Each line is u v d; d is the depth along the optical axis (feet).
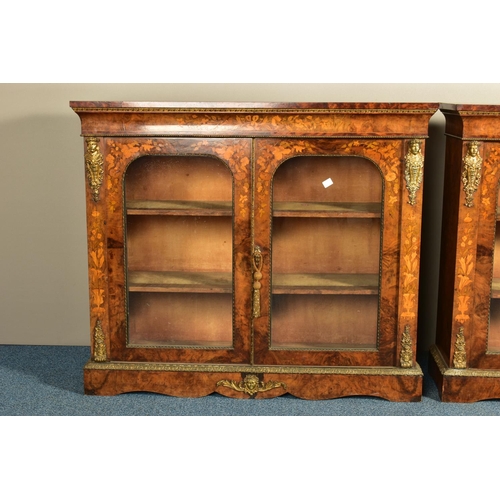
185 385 10.61
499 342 10.54
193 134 9.99
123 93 12.03
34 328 12.84
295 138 9.95
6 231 12.56
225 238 10.59
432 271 12.26
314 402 10.48
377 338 10.50
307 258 10.50
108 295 10.50
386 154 9.98
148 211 10.34
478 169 9.91
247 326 10.49
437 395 10.75
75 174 12.33
